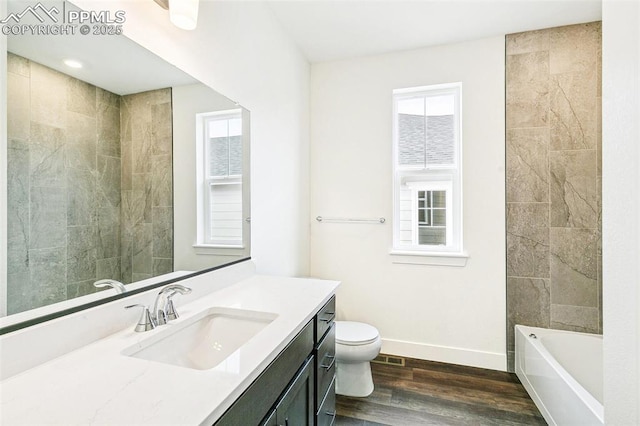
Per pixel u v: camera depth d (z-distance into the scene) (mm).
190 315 1128
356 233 2656
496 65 2299
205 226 1443
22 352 723
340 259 2697
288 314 1142
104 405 600
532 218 2236
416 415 1781
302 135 2578
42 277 812
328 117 2723
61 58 862
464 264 2375
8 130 739
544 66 2201
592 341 2029
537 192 2225
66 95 878
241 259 1714
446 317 2428
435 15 2057
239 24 1686
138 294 1072
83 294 917
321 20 2129
